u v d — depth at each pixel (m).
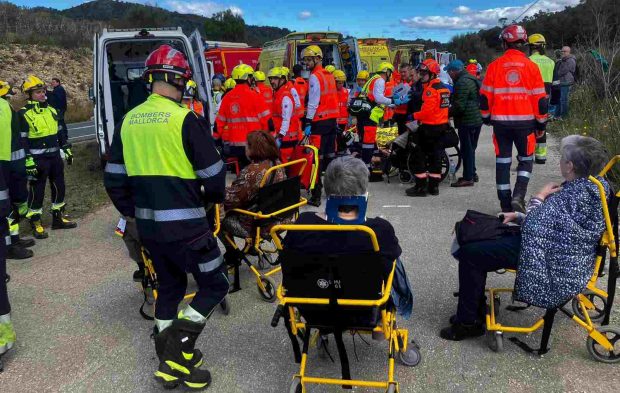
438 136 7.17
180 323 3.18
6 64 34.69
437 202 7.11
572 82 12.52
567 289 3.19
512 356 3.51
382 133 8.50
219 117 7.14
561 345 3.60
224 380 3.43
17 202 5.51
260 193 4.30
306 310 2.93
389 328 2.98
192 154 3.04
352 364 3.53
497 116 5.86
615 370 3.30
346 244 2.72
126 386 3.42
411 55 24.16
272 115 7.62
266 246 5.53
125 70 10.08
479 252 3.45
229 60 18.30
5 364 3.71
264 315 4.28
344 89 8.88
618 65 11.67
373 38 17.73
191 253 3.11
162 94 3.12
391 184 8.33
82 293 4.84
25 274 5.35
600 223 3.16
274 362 3.61
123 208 3.24
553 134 11.51
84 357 3.77
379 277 2.71
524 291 3.28
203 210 3.21
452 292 4.46
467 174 7.85
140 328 4.16
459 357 3.53
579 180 3.24
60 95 14.55
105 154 8.41
